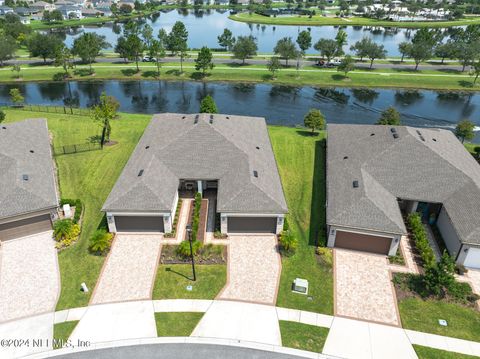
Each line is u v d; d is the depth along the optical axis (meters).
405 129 41.94
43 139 45.47
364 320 26.70
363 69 95.19
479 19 181.88
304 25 166.25
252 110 72.81
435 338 25.52
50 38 99.44
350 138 44.66
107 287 28.81
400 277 30.16
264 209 32.78
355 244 32.66
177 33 107.19
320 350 24.59
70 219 34.56
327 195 35.78
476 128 65.38
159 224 34.12
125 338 25.05
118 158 46.94
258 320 26.48
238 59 103.06
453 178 36.22
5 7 168.88
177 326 25.91
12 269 30.25
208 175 37.34
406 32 157.62
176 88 85.31
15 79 88.44
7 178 35.06
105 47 107.50
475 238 29.92
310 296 28.50
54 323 25.98
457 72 94.62
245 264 31.20
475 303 28.02
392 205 34.03
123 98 78.75
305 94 82.19
